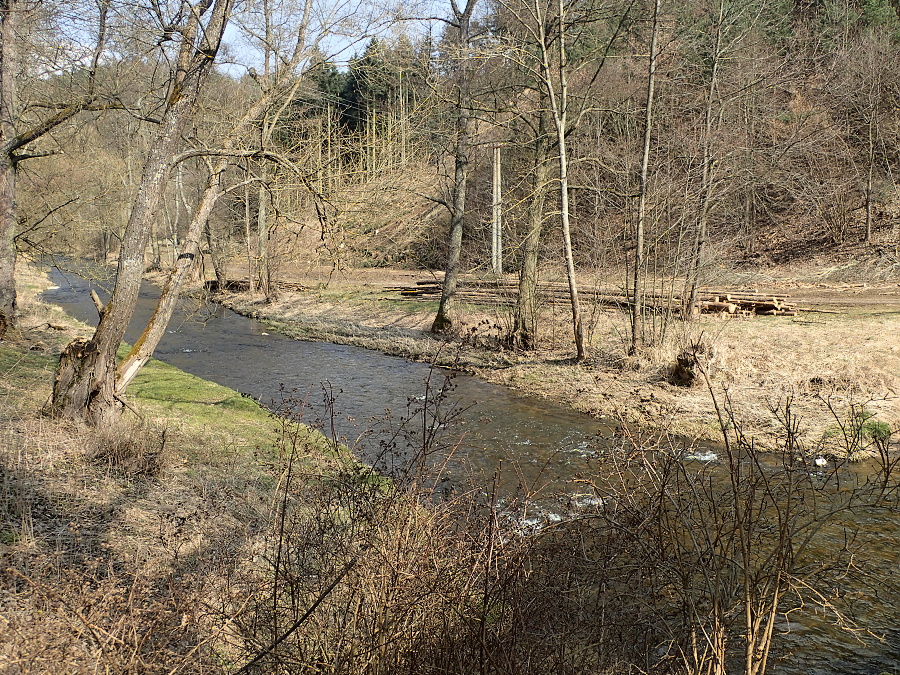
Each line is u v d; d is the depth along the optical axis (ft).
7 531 18.04
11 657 10.69
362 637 12.19
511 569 13.35
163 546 17.69
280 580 14.05
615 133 70.90
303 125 56.54
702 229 54.29
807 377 42.98
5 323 48.83
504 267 110.42
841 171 94.79
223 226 90.43
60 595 12.34
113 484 22.57
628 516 15.16
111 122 67.77
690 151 56.03
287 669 11.98
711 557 13.05
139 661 11.10
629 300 58.65
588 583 14.38
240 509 20.42
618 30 52.85
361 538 13.21
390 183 64.34
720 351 47.03
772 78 60.75
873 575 20.76
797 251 96.17
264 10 31.68
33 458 23.11
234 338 74.28
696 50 58.34
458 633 12.41
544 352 59.72
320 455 20.02
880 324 53.16
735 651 16.80
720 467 29.96
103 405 27.48
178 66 27.68
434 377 54.03
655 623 14.28
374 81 43.86
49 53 42.73
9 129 46.09
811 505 24.62
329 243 32.89
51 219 64.95
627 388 46.62
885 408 37.50
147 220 27.66
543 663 12.68
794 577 13.25
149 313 91.81
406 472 14.55
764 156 64.13
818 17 94.99
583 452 34.09
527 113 58.85
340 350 67.05
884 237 91.25
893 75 90.58
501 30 62.08
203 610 13.50
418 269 125.70
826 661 17.13
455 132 67.15
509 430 38.50
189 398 38.27
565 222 53.93
